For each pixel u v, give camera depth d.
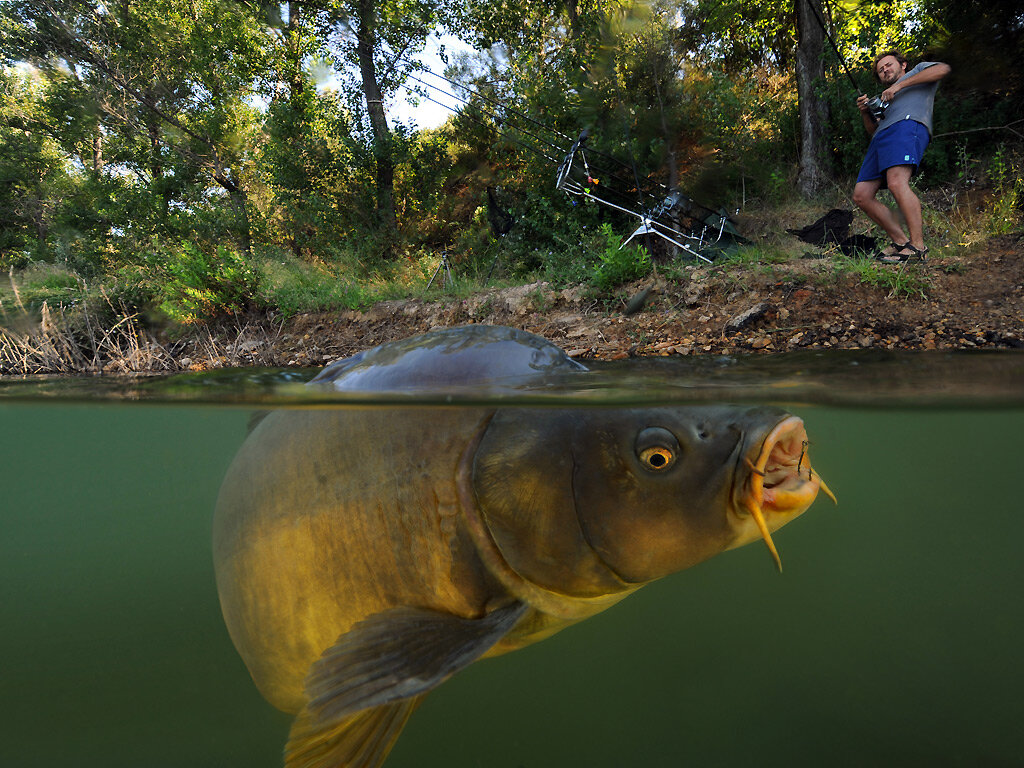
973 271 6.92
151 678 4.83
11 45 17.42
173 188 17.47
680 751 3.51
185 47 17.20
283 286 11.55
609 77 11.91
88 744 3.97
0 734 4.15
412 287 11.14
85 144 20.69
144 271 12.76
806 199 11.22
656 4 12.12
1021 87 10.05
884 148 7.08
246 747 3.86
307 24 17.08
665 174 11.34
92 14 17.42
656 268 8.34
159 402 4.30
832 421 5.19
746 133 12.41
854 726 3.59
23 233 23.98
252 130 18.42
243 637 2.90
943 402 3.37
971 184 9.20
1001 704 3.75
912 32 12.02
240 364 9.72
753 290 7.34
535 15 15.80
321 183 16.03
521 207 11.98
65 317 11.42
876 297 6.79
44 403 4.91
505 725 3.97
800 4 11.60
